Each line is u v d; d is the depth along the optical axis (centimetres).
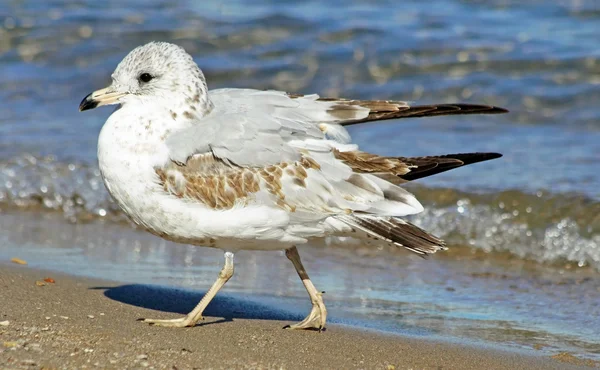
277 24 2447
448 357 941
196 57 2303
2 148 1766
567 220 1445
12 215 1545
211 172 966
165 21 2505
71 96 2127
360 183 981
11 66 2284
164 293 1136
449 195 1532
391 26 2405
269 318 1056
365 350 950
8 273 1169
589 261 1372
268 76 2212
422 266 1345
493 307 1151
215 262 1316
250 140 970
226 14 2545
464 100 2050
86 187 1631
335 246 1441
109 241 1412
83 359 850
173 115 980
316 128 1002
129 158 965
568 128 1888
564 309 1148
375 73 2195
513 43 2275
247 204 967
